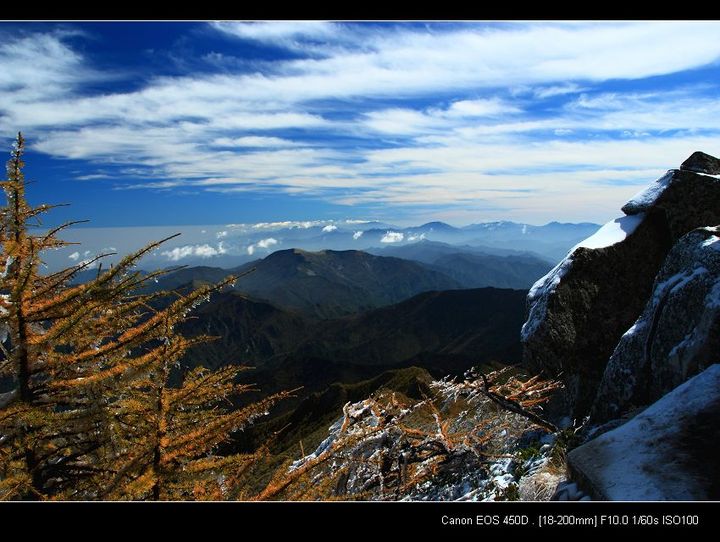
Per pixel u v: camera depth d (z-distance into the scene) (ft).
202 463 16.14
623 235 45.98
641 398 31.09
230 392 17.85
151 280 16.72
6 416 14.93
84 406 16.81
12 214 15.58
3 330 15.53
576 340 43.62
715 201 44.29
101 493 14.39
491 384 44.29
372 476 34.86
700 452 16.52
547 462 29.89
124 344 15.88
